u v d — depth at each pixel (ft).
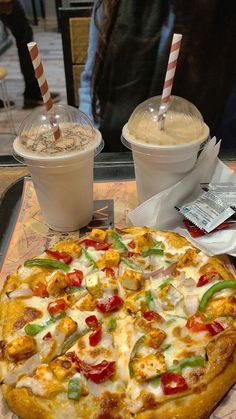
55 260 0.91
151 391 0.67
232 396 0.70
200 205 1.10
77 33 2.10
